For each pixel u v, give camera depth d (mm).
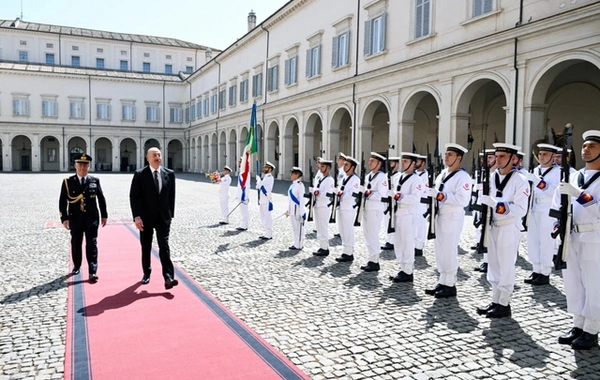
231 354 4523
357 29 25031
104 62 59031
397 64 21656
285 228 12562
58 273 7543
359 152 25156
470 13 18047
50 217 14461
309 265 8281
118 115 55969
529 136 15875
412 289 6859
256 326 5277
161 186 6891
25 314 5586
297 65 31797
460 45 18172
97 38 58156
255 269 7934
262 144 38188
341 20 26016
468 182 6418
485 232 5715
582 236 4867
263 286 6891
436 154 7586
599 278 4758
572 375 4207
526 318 5676
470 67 18078
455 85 18875
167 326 5242
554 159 7578
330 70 27812
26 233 11406
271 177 10875
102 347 4660
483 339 5000
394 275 7637
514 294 6707
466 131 19047
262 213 10898
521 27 15719
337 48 26844
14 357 4418
